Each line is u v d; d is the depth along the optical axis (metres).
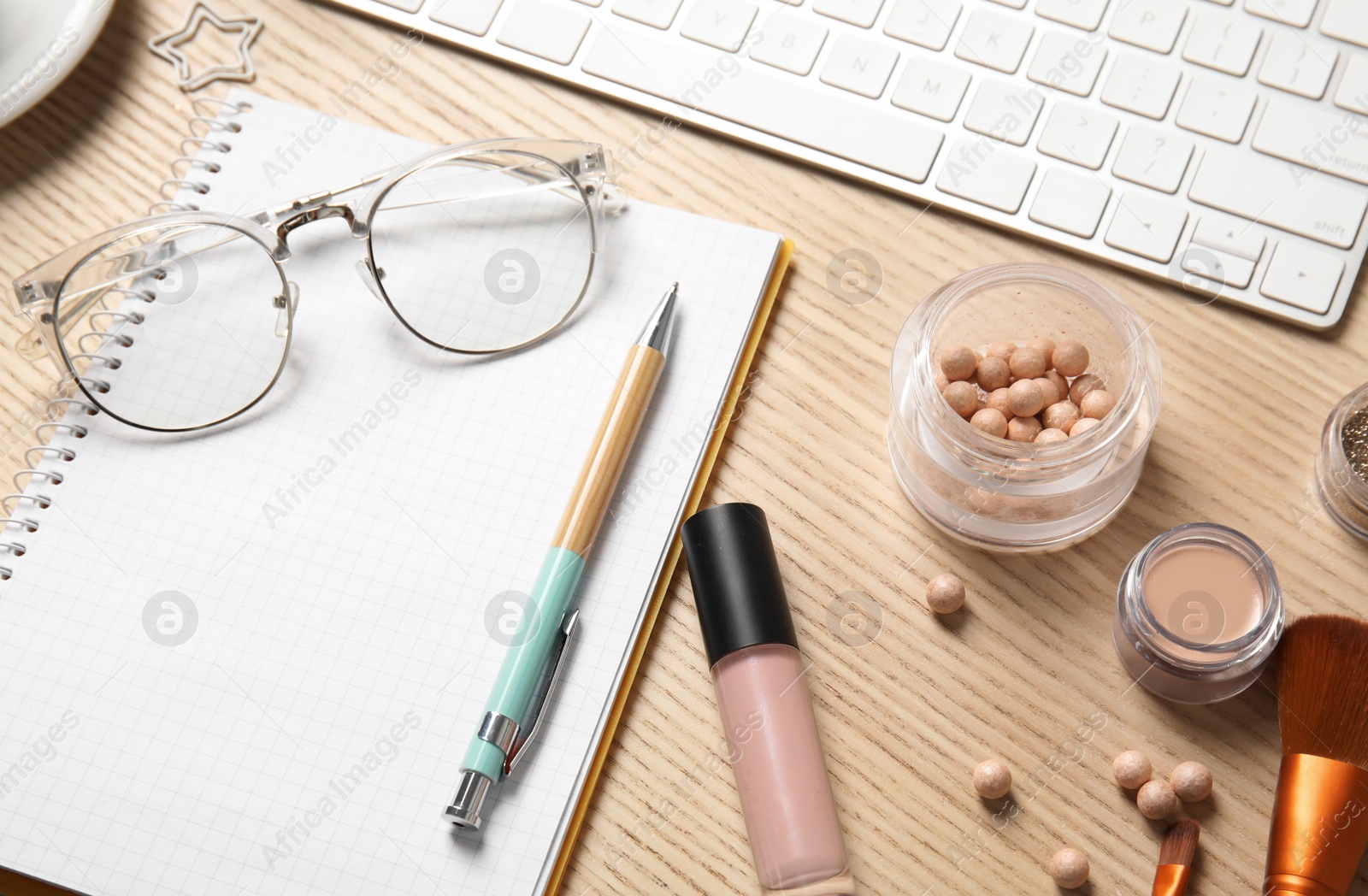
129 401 0.75
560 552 0.69
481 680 0.68
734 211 0.79
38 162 0.82
